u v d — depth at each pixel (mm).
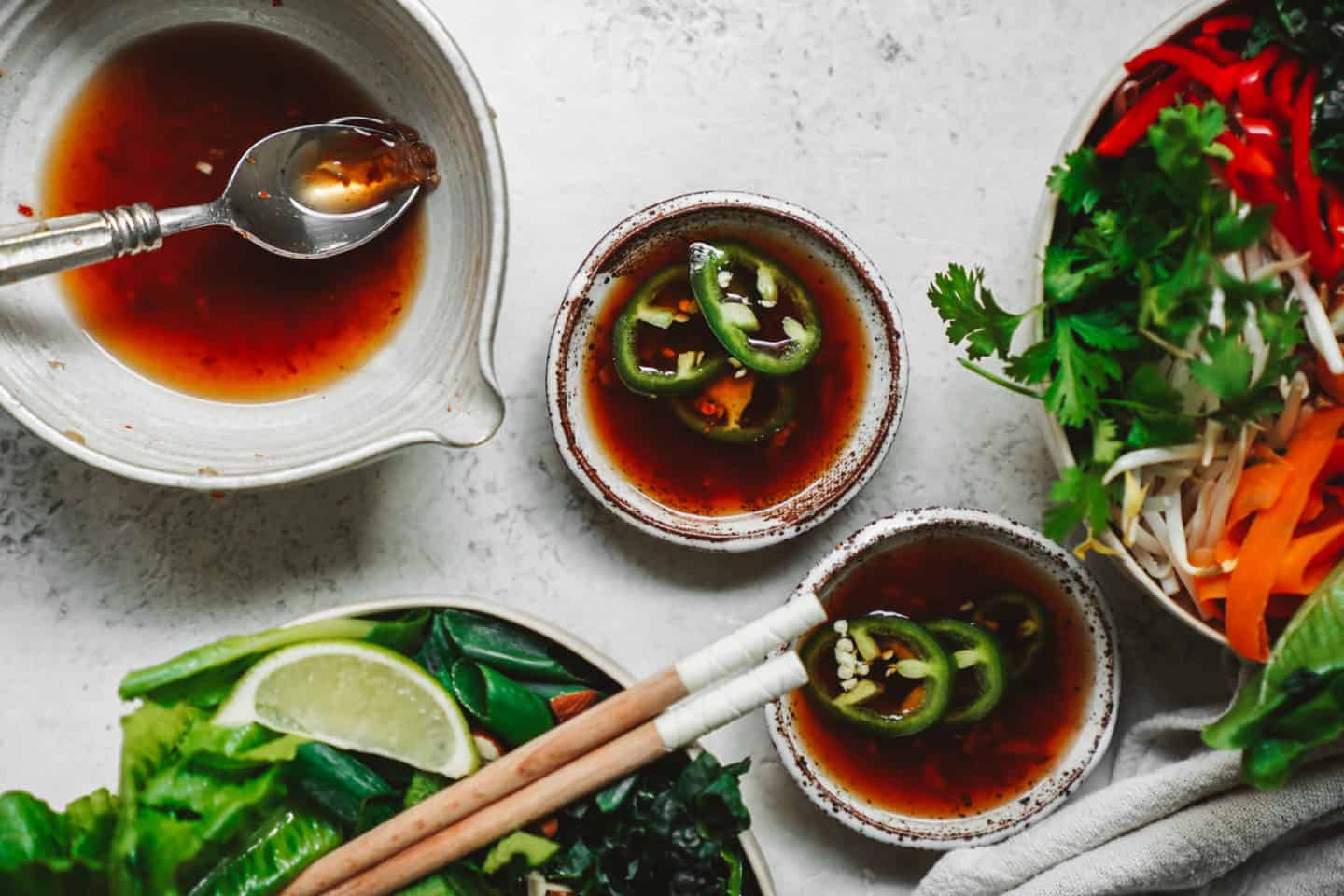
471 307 448
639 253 470
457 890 444
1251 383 442
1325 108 428
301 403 467
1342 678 426
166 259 468
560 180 483
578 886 452
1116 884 460
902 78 487
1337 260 431
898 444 489
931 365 489
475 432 433
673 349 478
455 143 454
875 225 488
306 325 471
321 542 484
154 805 438
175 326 467
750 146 486
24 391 445
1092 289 434
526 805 439
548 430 486
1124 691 492
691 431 480
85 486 482
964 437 490
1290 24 425
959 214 488
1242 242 408
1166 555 458
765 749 486
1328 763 461
